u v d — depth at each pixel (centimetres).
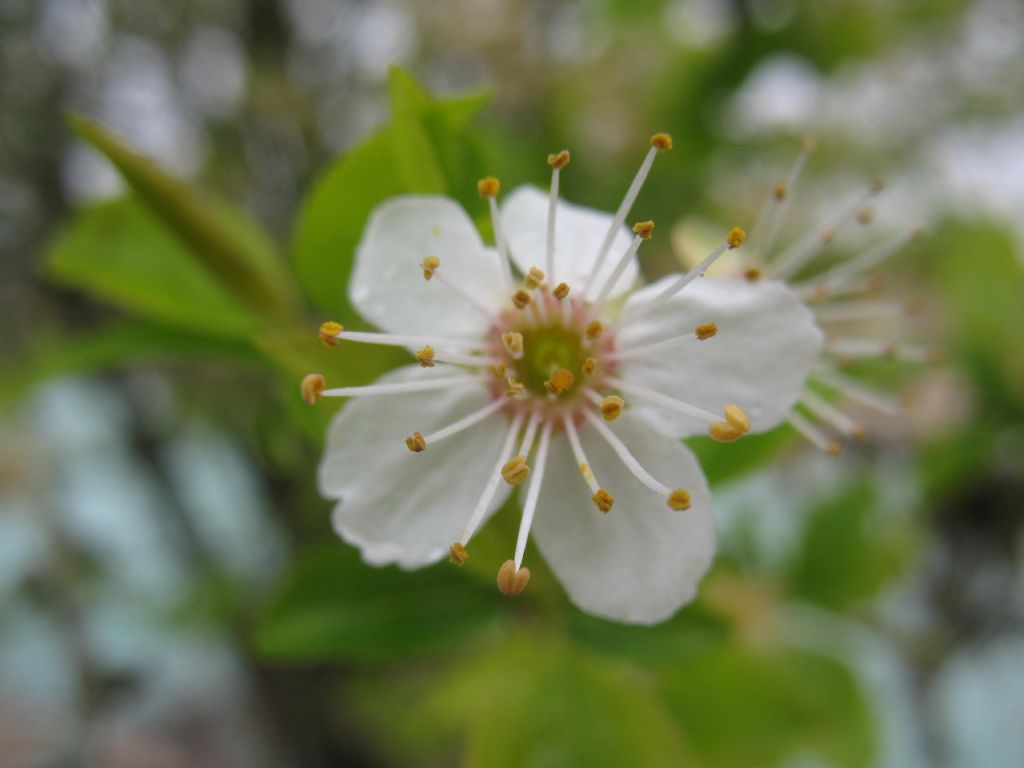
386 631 5
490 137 7
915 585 9
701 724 6
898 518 8
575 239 5
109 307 9
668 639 5
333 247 5
